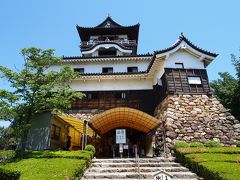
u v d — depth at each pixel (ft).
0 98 44.06
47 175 27.07
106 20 115.34
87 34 114.93
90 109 77.20
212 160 33.63
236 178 23.58
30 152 43.19
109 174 34.22
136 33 115.34
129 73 78.79
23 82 46.83
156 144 60.23
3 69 45.62
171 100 63.41
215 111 61.67
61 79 51.13
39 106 49.24
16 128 44.09
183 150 40.83
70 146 64.03
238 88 76.95
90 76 79.36
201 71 69.36
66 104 51.47
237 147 44.11
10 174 25.96
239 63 78.02
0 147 53.93
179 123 58.85
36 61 50.03
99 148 71.15
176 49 69.72
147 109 77.30
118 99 78.89
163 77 69.15
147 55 91.04
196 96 65.05
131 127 70.18
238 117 77.05
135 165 38.96
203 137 56.70
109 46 99.40
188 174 33.35
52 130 56.03
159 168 36.63
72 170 29.60
